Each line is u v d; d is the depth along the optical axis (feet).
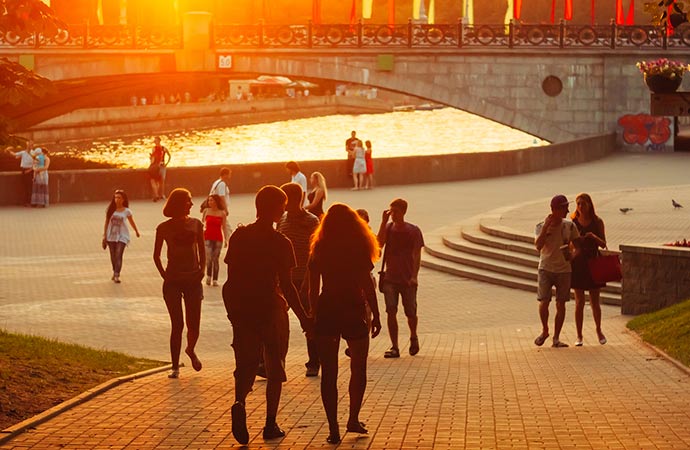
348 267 32.83
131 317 68.90
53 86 39.63
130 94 387.75
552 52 210.38
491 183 152.25
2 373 38.93
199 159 249.34
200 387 41.27
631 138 205.57
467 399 38.70
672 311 59.11
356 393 32.55
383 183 152.46
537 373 45.34
